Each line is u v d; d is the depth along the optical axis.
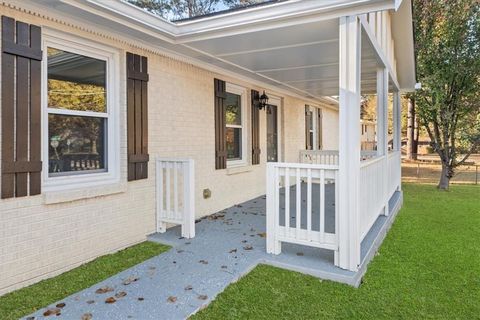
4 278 3.07
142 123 4.53
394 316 2.87
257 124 7.92
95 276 3.45
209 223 5.40
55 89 3.59
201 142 5.83
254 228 5.08
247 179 7.49
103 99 4.16
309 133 11.64
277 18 3.77
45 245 3.40
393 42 7.62
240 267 3.57
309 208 3.78
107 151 4.21
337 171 3.57
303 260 3.77
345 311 2.90
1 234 3.04
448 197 9.34
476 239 5.15
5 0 2.99
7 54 3.04
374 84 8.73
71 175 3.77
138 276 3.36
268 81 7.89
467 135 10.61
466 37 9.98
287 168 3.86
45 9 3.31
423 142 27.48
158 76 4.84
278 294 3.13
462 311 2.98
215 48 4.86
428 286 3.46
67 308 2.76
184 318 2.64
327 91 9.76
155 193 4.79
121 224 4.27
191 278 3.31
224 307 2.87
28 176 3.22
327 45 4.70
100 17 3.61
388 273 3.77
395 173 8.15
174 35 4.39
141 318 2.62
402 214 7.02
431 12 10.26
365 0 3.30
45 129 3.48
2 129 3.01
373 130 31.39
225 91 6.54
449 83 10.37
